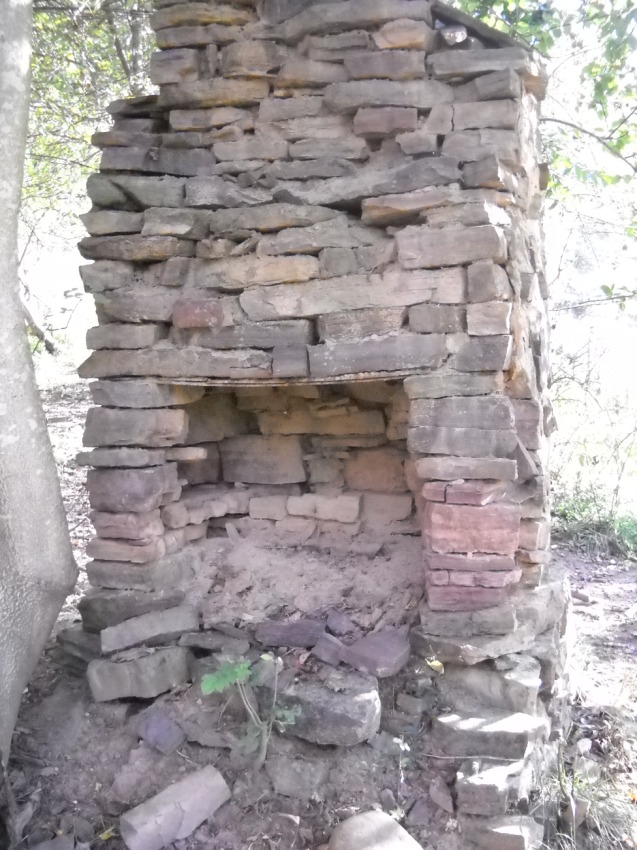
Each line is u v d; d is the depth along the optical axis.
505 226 3.06
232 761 2.99
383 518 4.04
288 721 2.88
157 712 3.18
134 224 3.35
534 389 3.33
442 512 3.09
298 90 3.24
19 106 2.71
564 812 3.08
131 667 3.21
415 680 3.15
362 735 2.87
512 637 3.17
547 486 3.62
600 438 7.40
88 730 3.20
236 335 3.26
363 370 3.12
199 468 4.27
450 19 3.18
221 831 2.77
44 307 11.21
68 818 2.84
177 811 2.73
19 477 2.83
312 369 3.17
